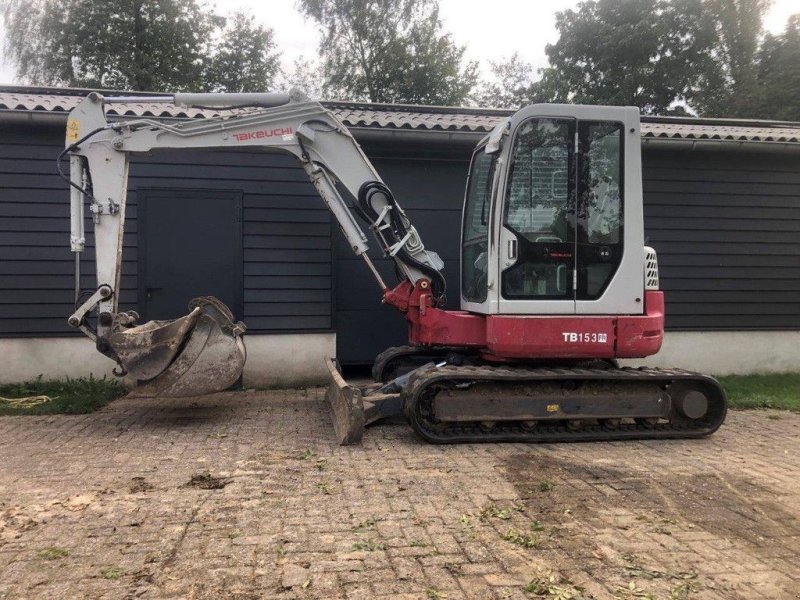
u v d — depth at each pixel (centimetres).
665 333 856
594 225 536
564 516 363
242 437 529
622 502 388
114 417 603
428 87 2561
